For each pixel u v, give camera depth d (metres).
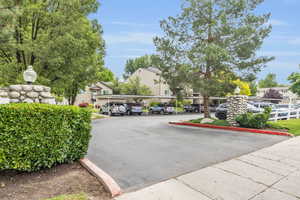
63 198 2.52
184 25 11.55
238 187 3.17
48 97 4.97
